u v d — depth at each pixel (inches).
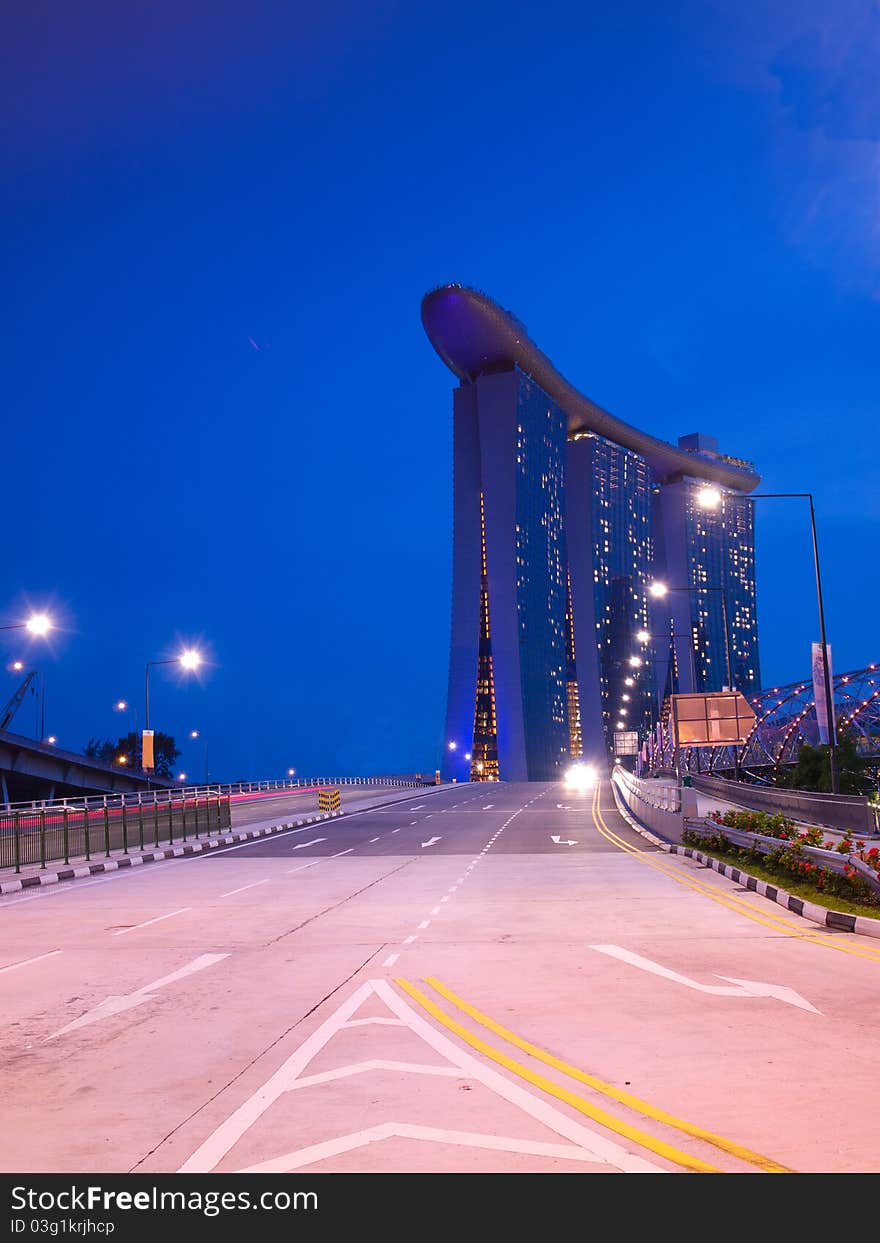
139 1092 297.7
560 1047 341.7
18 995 463.5
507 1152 236.4
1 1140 253.9
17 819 1130.0
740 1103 273.4
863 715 4033.0
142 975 510.3
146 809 1462.8
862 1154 232.5
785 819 1018.7
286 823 1980.8
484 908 753.0
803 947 564.1
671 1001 418.0
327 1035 367.9
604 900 792.3
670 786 1485.0
